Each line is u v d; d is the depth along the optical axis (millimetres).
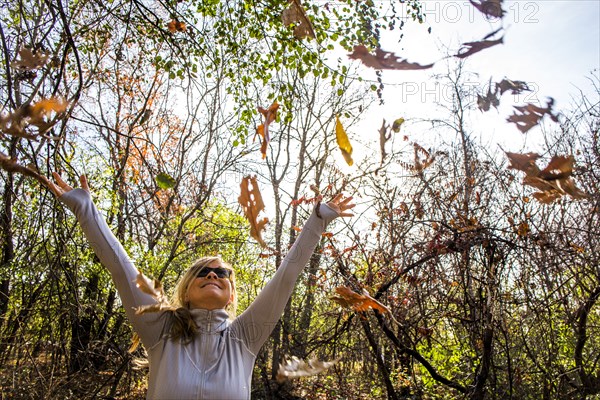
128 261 1978
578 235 4957
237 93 5973
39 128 1213
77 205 1960
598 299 5023
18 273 5727
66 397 5594
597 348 5301
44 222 5402
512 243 4590
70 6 4719
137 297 1945
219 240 8320
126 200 8281
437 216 5664
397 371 5766
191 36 4641
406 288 5664
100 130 8625
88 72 6781
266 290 2053
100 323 7184
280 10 5117
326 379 6102
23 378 5566
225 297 2070
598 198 4629
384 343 5770
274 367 6914
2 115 1181
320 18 5012
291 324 7461
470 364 5453
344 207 2166
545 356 4930
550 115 1109
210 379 1850
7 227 5828
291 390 6047
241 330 2035
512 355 5305
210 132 9570
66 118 2820
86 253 6543
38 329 6172
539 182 1251
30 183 5168
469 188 5379
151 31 5172
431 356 5742
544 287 5004
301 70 5156
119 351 6840
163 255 7988
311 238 2092
